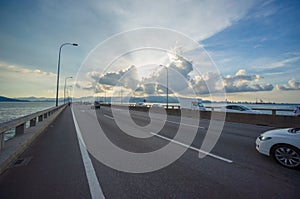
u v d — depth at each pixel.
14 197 2.94
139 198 2.96
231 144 6.69
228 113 15.55
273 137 4.74
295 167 4.26
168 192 3.15
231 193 3.13
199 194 3.09
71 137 7.72
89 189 3.22
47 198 2.93
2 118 20.64
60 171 3.99
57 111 20.52
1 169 3.90
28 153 5.32
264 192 3.19
